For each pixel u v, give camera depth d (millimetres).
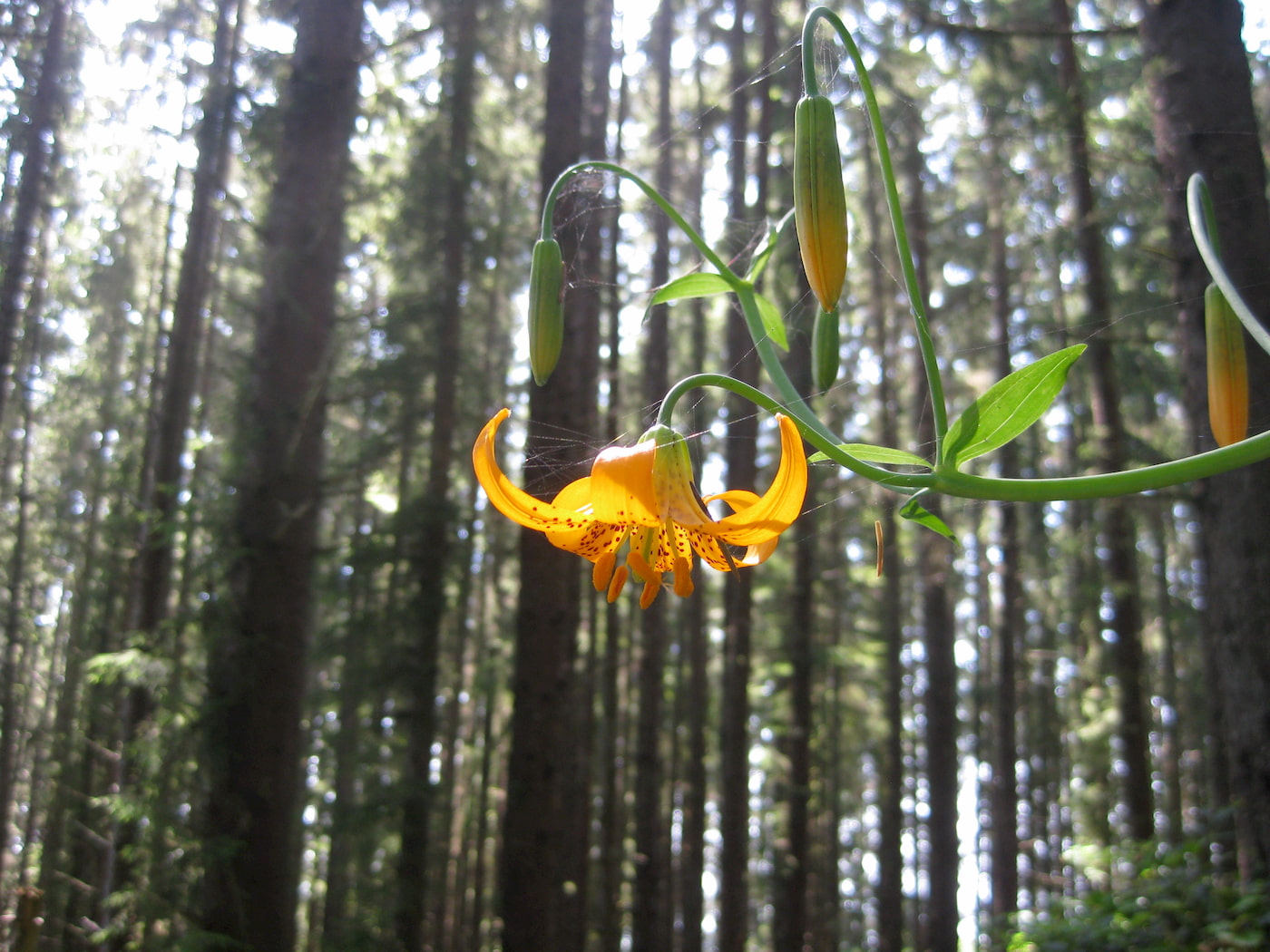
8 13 10422
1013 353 10289
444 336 10297
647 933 11273
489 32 10797
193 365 11539
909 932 21984
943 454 1280
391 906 8961
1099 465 7707
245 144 8367
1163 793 17359
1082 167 6941
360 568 9539
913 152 10578
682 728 17016
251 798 6348
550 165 7133
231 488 6969
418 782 9242
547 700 6906
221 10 10914
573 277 7172
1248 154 3947
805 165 1366
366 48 9102
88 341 14531
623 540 1574
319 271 7027
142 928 6531
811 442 1297
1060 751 16406
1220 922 4383
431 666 9594
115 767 11484
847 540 15367
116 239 13930
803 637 11172
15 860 14586
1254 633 3928
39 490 14648
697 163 12445
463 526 10188
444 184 10305
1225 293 1290
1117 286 8969
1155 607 12094
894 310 13172
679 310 13703
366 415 10320
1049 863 16812
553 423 6621
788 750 11133
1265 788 3926
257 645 6484
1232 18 4102
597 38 10523
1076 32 5152
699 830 12102
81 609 13258
